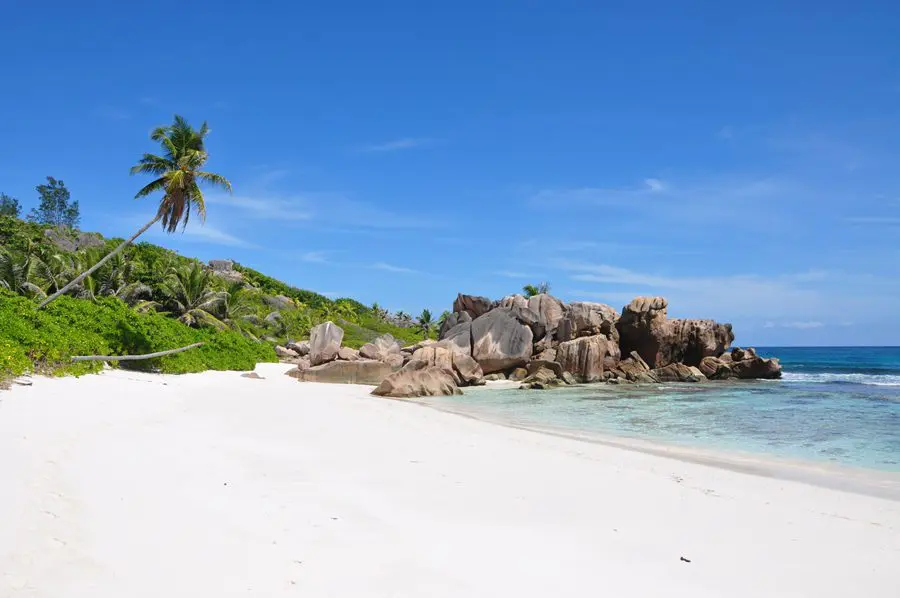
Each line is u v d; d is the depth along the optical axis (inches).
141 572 209.3
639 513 335.6
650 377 1676.9
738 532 308.0
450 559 246.8
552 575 236.8
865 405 1058.7
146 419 531.8
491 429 679.1
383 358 1576.0
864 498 392.8
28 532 228.7
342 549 249.1
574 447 560.7
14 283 1625.2
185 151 1182.3
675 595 224.2
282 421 632.4
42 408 482.6
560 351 1674.5
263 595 200.2
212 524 264.2
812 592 233.3
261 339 2652.6
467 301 2004.2
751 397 1227.9
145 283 2130.9
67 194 5012.3
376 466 422.0
